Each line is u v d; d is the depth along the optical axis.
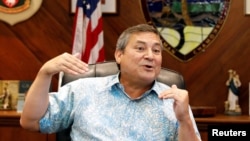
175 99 1.92
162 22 3.88
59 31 3.97
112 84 2.24
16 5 3.98
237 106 3.70
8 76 4.02
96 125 2.14
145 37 2.16
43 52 3.99
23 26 4.00
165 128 2.15
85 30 3.64
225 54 3.84
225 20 3.82
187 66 3.88
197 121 3.36
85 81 2.30
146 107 2.20
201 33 3.85
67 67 1.96
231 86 3.72
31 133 3.48
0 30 4.00
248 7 3.80
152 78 2.17
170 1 3.87
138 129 2.14
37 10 3.97
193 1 3.85
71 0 3.95
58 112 2.21
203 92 3.88
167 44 3.88
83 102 2.21
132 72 2.17
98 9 3.67
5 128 3.48
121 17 3.92
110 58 3.93
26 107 2.09
